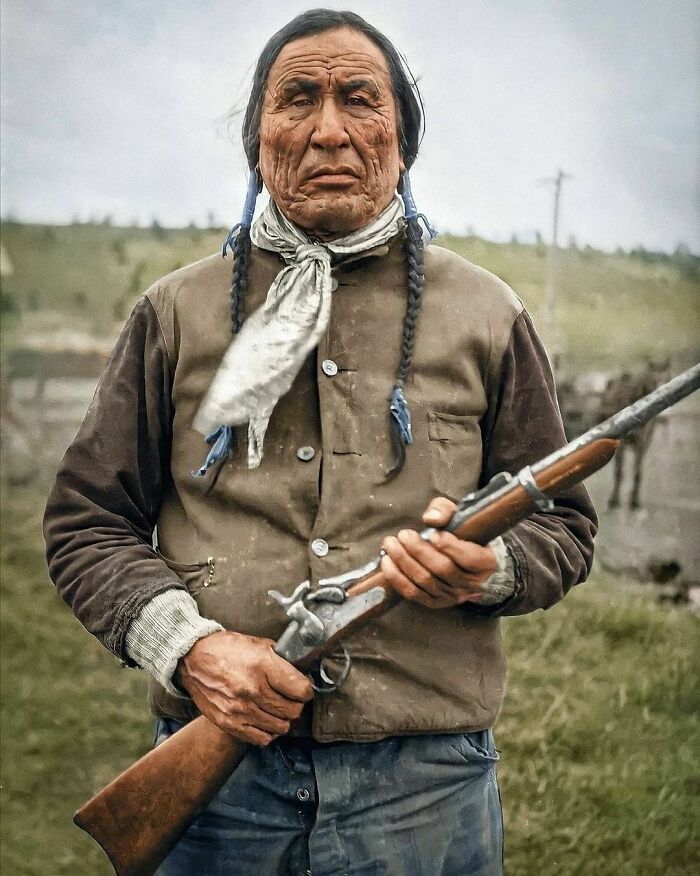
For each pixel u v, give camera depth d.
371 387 1.68
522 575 1.63
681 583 4.50
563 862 2.90
